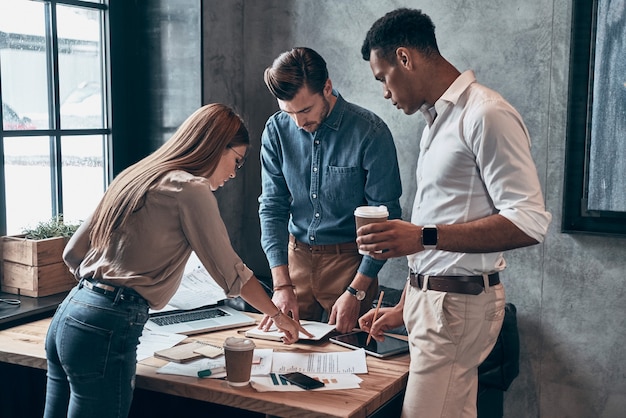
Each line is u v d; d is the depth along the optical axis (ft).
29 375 8.95
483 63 10.09
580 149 9.55
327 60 11.12
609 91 9.31
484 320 6.61
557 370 10.09
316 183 8.86
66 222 10.43
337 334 8.52
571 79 9.47
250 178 11.81
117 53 10.98
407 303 7.03
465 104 6.38
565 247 9.86
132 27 11.10
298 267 9.22
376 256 6.20
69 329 6.65
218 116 7.11
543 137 9.83
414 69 6.62
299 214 9.17
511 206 6.02
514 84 9.93
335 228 8.89
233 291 6.95
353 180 8.69
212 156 7.07
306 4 11.15
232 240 11.68
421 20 6.64
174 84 10.93
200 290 9.63
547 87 9.73
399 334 8.52
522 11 9.78
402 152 10.77
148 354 7.66
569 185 9.67
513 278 10.23
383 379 7.07
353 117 8.68
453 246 6.04
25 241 9.36
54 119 10.24
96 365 6.58
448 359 6.62
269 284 11.28
